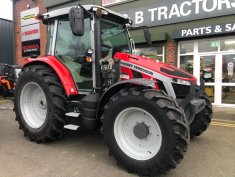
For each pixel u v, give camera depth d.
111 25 4.70
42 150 4.25
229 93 9.13
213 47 9.28
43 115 4.77
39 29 13.81
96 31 4.25
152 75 3.86
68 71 4.52
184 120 3.25
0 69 12.99
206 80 9.52
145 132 3.46
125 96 3.49
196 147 4.47
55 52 4.84
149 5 10.23
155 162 3.25
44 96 4.59
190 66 9.77
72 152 4.16
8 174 3.36
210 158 3.97
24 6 14.40
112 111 3.59
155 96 3.28
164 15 9.92
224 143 4.70
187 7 9.38
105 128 3.67
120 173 3.44
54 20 4.94
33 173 3.40
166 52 10.05
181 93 3.99
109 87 3.80
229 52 9.00
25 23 14.45
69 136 4.98
